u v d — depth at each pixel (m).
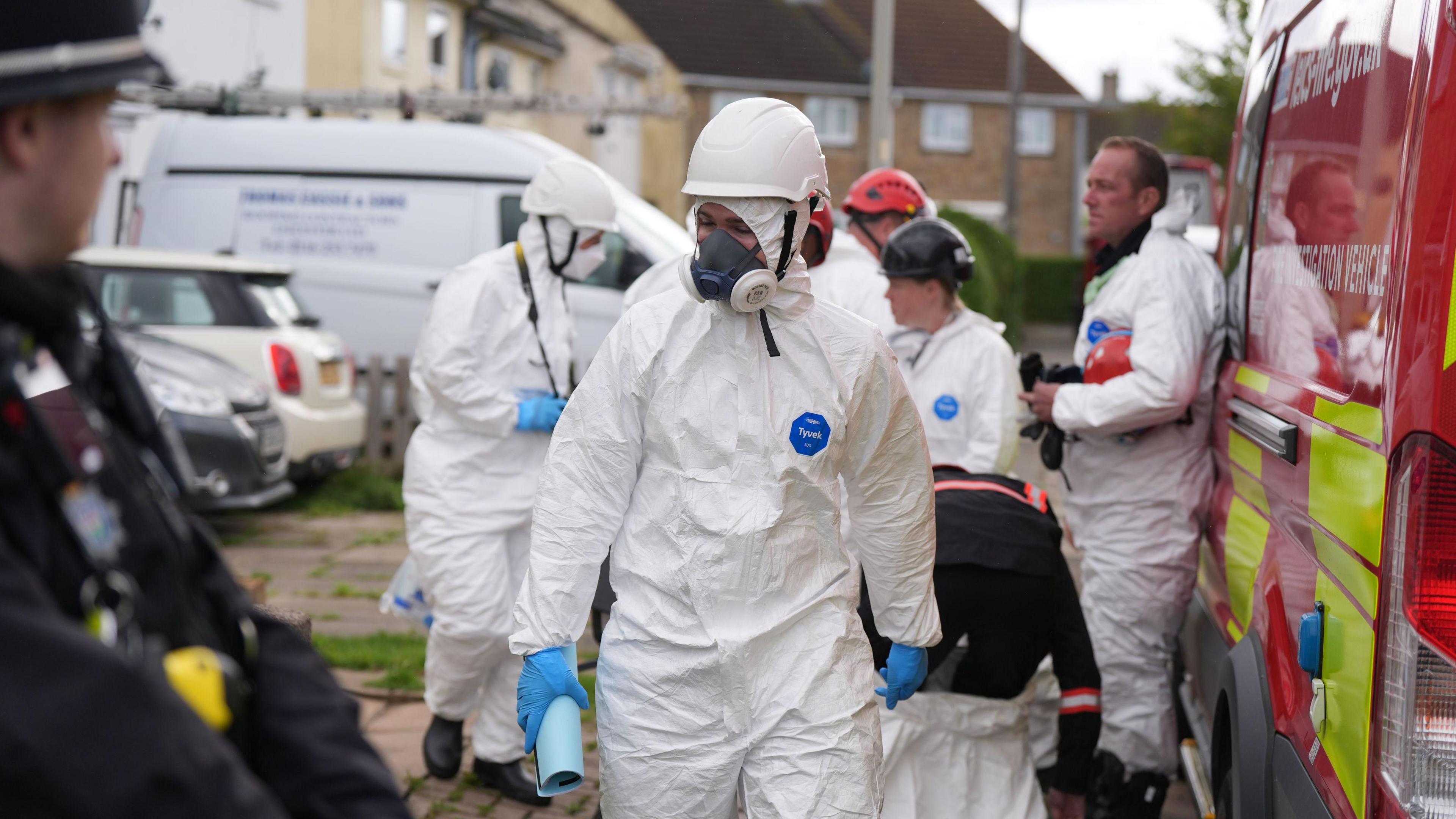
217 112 11.42
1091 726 3.44
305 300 10.35
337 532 8.86
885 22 11.65
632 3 38.78
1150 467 4.17
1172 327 3.97
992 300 16.08
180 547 1.25
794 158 2.46
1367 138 2.58
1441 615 2.03
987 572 3.22
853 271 4.78
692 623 2.52
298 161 10.45
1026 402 4.32
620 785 2.58
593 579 2.58
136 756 0.97
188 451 7.57
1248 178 4.02
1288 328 3.20
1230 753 3.36
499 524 4.26
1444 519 2.03
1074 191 43.03
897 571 2.74
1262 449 3.33
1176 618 4.23
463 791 4.44
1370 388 2.32
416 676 5.47
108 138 1.18
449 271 10.19
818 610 2.58
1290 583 2.85
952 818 3.35
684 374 2.53
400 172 10.30
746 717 2.51
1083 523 4.34
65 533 1.09
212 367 7.99
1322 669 2.50
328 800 1.31
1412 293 2.12
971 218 18.58
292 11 16.72
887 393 2.61
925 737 3.36
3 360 1.07
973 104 42.31
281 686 1.35
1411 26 2.35
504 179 10.18
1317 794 2.46
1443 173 2.09
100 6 1.11
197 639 1.23
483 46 24.17
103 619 1.09
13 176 1.11
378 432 10.41
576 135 28.03
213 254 9.34
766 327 2.53
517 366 4.32
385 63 19.83
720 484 2.52
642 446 2.59
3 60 1.06
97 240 12.80
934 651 3.27
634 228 9.85
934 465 3.99
